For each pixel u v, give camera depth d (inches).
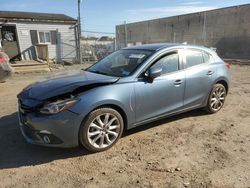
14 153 170.1
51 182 139.5
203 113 244.8
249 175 144.1
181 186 135.0
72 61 806.5
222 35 1104.8
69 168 152.7
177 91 204.2
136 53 205.8
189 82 212.1
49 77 200.1
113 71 195.9
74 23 794.2
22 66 573.6
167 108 201.2
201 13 1198.9
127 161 159.8
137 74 183.9
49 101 158.7
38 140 160.4
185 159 161.5
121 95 172.2
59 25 771.4
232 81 422.6
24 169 152.0
